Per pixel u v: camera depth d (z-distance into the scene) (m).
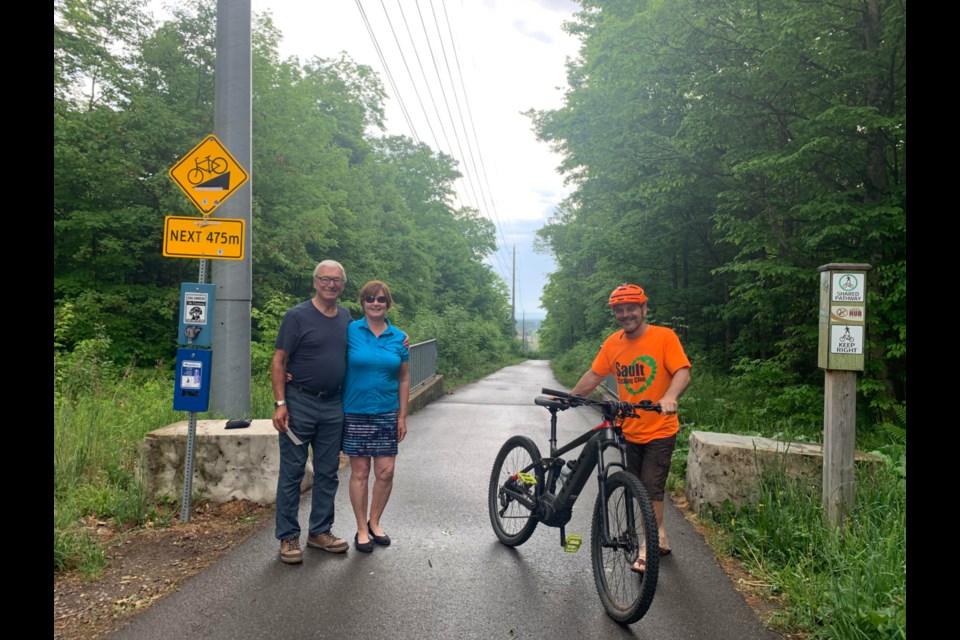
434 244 43.25
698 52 10.21
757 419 8.59
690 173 11.79
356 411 4.20
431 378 14.88
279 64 20.80
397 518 4.94
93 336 14.98
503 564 4.02
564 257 38.44
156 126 15.87
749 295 9.59
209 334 4.69
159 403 7.64
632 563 3.23
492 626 3.16
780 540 4.12
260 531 4.54
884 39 7.92
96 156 15.30
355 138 34.44
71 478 5.10
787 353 9.55
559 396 4.08
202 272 4.89
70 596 3.39
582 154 15.23
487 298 57.72
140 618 3.16
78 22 15.66
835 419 4.32
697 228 14.76
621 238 16.09
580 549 4.32
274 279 19.61
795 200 9.43
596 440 3.72
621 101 13.36
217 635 3.00
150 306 16.48
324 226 20.11
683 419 9.19
